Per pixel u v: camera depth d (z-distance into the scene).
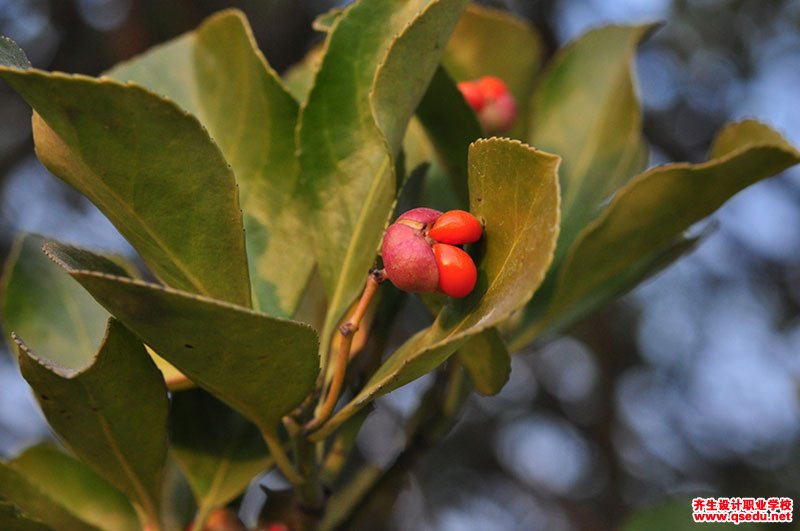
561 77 0.30
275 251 0.25
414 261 0.22
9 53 0.21
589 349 0.61
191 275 0.22
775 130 0.25
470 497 0.61
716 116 0.56
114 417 0.23
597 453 0.61
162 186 0.22
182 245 0.22
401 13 0.24
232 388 0.22
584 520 0.58
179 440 0.26
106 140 0.21
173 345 0.21
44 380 0.22
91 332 0.28
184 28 0.47
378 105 0.23
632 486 0.59
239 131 0.25
